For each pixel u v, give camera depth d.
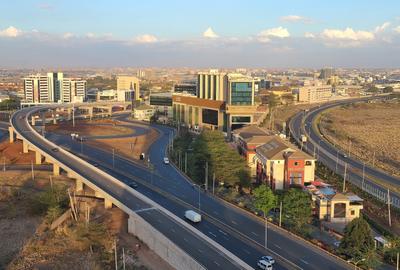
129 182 161.62
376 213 139.62
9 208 141.25
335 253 101.31
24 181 170.25
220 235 111.44
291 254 100.69
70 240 117.12
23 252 111.00
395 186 170.38
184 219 122.19
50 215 130.50
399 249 101.31
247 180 158.25
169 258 100.62
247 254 100.19
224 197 142.62
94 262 104.31
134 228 118.00
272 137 187.00
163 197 143.88
